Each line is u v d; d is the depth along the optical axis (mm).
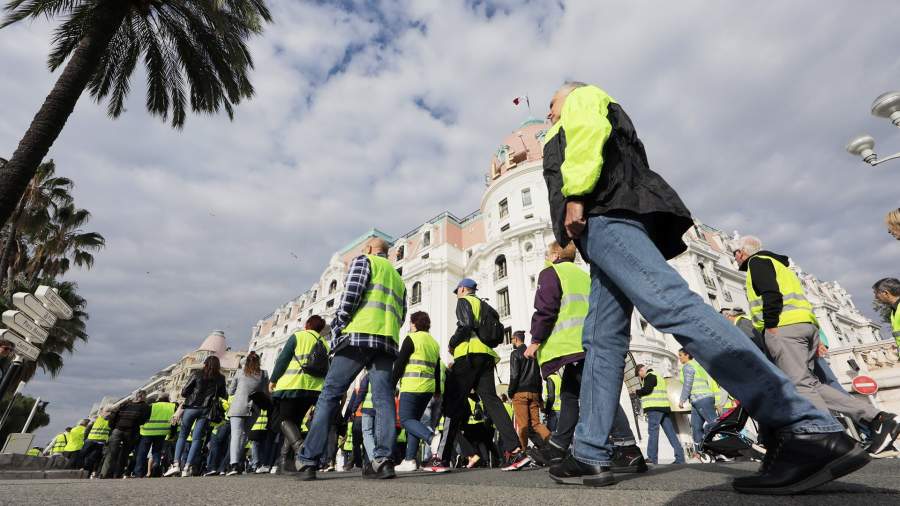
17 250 18859
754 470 2162
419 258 31047
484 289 25922
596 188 1762
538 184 26078
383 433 3168
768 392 1274
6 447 8406
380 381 3291
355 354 3238
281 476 3965
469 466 6703
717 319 1385
